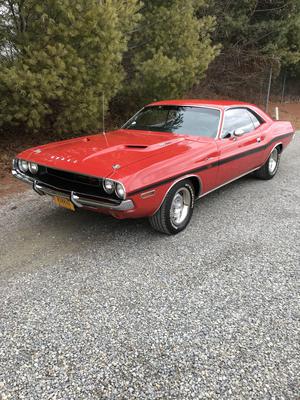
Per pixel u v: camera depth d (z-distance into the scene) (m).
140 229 4.36
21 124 7.88
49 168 3.87
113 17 6.65
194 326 2.71
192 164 4.13
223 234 4.29
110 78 7.36
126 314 2.83
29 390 2.16
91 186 3.62
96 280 3.27
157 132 4.93
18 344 2.50
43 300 2.97
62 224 4.45
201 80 16.62
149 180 3.56
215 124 4.84
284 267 3.57
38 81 6.13
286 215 4.94
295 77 22.69
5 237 4.07
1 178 6.27
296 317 2.85
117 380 2.24
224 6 15.46
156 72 8.38
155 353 2.45
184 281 3.29
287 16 16.56
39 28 6.43
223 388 2.20
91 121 7.59
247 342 2.57
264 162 6.24
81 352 2.45
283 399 2.14
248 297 3.08
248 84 19.11
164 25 9.15
